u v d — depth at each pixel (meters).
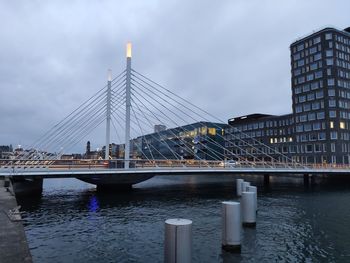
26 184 39.88
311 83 96.38
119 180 43.28
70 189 49.66
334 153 88.44
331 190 49.09
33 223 23.30
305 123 96.94
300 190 49.16
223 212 16.20
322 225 21.98
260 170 47.19
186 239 10.47
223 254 15.31
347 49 96.69
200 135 127.62
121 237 19.11
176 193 43.88
